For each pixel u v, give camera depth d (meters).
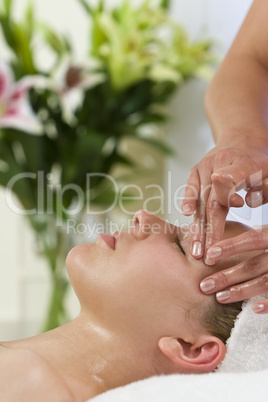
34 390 1.36
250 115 1.79
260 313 1.48
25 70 3.99
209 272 1.58
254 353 1.51
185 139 4.16
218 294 1.54
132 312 1.56
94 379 1.53
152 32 4.31
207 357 1.53
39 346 1.57
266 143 1.66
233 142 1.65
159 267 1.58
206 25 4.15
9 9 3.99
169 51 4.09
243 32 2.09
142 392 1.29
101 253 1.64
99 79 4.18
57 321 3.71
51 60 4.67
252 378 1.28
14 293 4.70
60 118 4.04
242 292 1.51
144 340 1.57
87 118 4.08
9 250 4.66
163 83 4.17
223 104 1.88
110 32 3.99
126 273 1.58
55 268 3.66
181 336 1.56
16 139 3.88
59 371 1.51
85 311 1.64
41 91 4.00
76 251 1.67
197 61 4.04
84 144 3.79
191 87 4.13
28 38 3.97
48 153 3.96
